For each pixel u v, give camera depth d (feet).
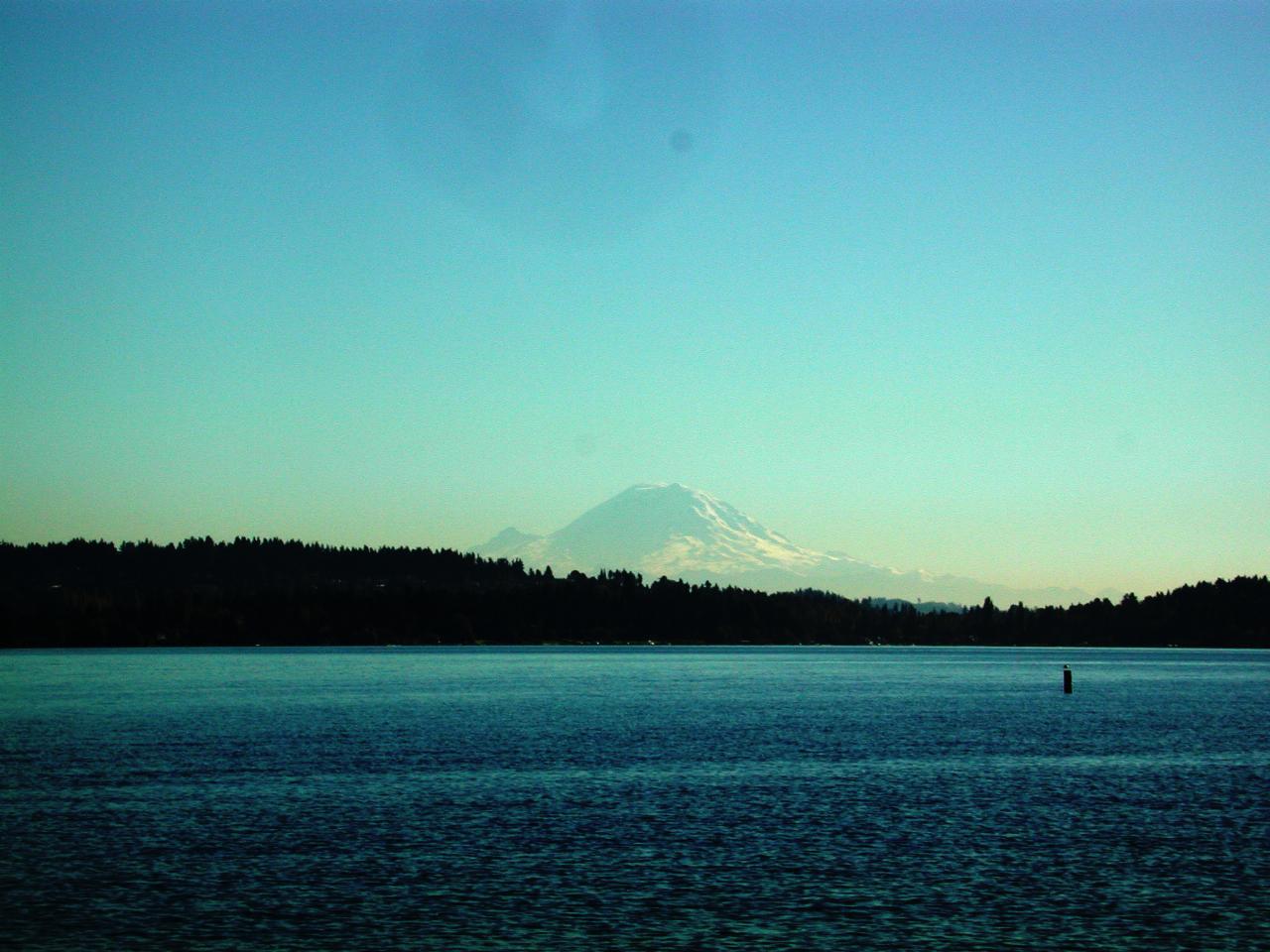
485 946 126.93
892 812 199.52
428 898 144.36
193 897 144.56
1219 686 627.05
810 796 215.92
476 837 178.09
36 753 277.23
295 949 125.90
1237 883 152.56
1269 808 205.16
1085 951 126.11
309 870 157.69
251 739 309.83
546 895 145.69
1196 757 278.87
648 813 197.98
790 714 404.57
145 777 236.22
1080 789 225.56
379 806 203.92
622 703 458.50
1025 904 142.41
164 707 422.41
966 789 224.94
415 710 414.82
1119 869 159.43
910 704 463.01
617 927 133.18
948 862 163.02
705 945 127.54
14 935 130.11
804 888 149.59
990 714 410.72
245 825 186.60
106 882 151.53
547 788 223.92
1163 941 129.29
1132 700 496.64
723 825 187.73
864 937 130.21
